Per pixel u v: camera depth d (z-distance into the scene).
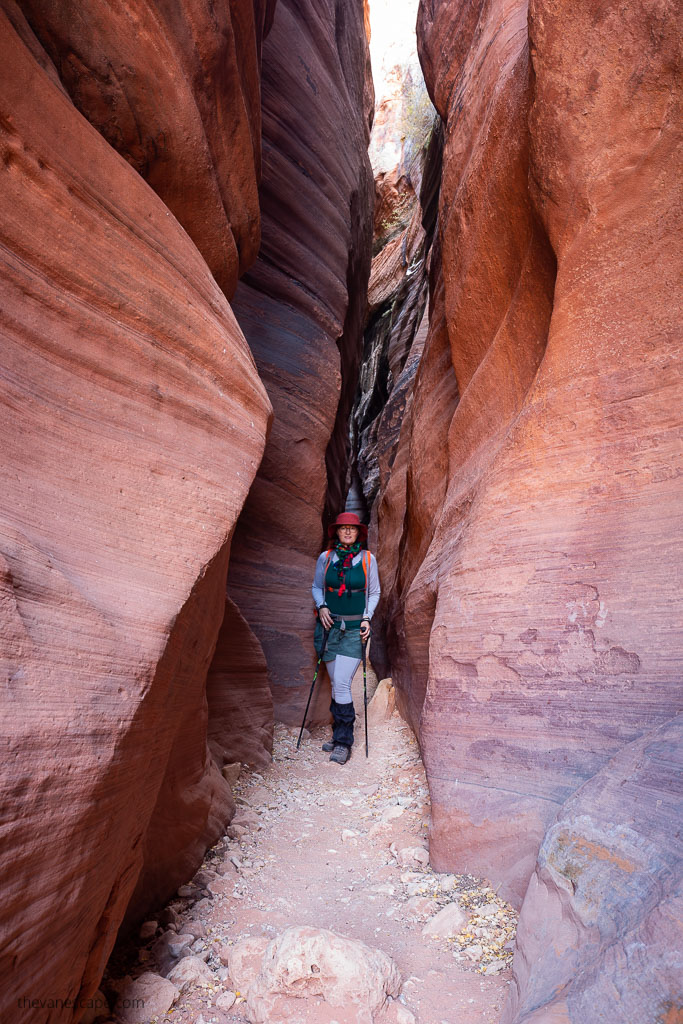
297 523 6.93
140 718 1.54
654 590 2.18
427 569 3.97
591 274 2.54
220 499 2.10
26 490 1.45
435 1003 1.80
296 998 1.74
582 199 2.52
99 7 2.19
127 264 1.96
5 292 1.54
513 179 3.11
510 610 2.56
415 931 2.22
